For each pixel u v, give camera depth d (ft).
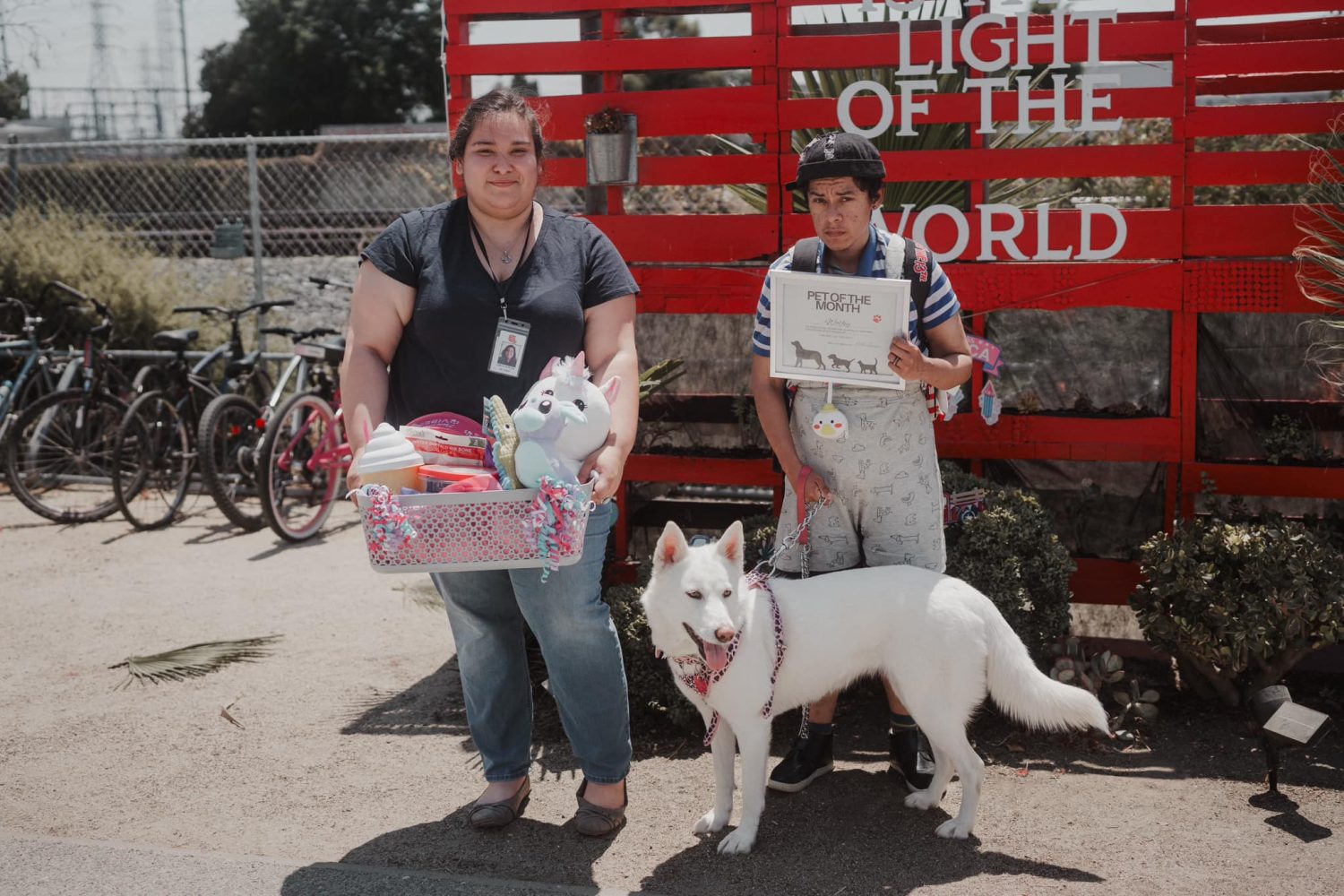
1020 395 14.98
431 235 10.41
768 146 15.06
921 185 16.65
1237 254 13.99
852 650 10.74
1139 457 14.55
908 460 11.25
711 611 9.82
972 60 14.26
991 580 12.94
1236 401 14.75
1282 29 14.02
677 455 15.80
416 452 9.50
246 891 9.86
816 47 14.64
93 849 10.59
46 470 25.34
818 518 11.71
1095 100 14.11
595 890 9.85
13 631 17.62
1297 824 10.80
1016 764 12.41
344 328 36.35
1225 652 12.75
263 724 14.03
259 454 22.48
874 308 10.52
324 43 141.59
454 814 11.56
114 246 31.94
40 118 88.79
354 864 10.45
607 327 10.56
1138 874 9.97
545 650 10.58
